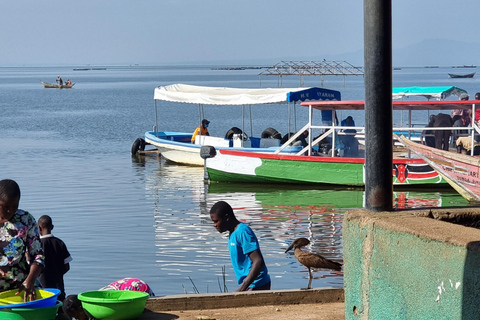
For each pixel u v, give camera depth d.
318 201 17.92
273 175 20.56
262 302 6.33
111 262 11.66
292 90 23.09
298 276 10.63
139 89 124.31
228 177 21.23
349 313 4.82
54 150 30.97
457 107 19.20
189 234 13.86
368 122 4.63
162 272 11.04
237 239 6.52
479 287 3.51
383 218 4.46
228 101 23.80
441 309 3.82
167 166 25.59
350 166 19.75
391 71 4.59
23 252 5.40
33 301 5.20
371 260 4.49
